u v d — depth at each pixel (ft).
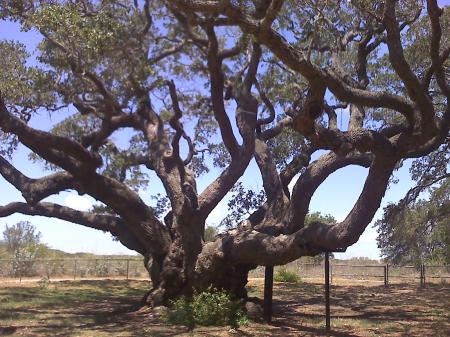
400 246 87.35
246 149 57.52
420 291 88.53
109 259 131.03
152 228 56.80
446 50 42.14
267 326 48.75
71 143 49.42
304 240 44.98
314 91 38.11
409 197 75.36
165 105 52.49
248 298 55.98
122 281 104.01
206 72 52.65
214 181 57.41
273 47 36.68
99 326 47.42
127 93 46.37
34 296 72.64
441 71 41.42
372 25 56.03
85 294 77.56
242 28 37.47
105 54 42.29
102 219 65.41
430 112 39.58
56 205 66.28
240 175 57.26
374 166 41.27
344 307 66.33
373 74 65.26
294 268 130.21
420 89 38.42
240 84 59.26
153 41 45.78
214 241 55.52
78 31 41.32
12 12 44.29
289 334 44.91
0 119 47.09
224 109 52.37
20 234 166.20
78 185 59.98
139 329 45.50
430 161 74.43
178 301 52.03
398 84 63.36
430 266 111.14
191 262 54.95
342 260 159.02
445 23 51.08
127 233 64.23
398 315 59.11
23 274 114.62
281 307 65.10
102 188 54.29
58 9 41.78
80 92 48.14
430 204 84.07
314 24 42.78
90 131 58.54
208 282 54.08
